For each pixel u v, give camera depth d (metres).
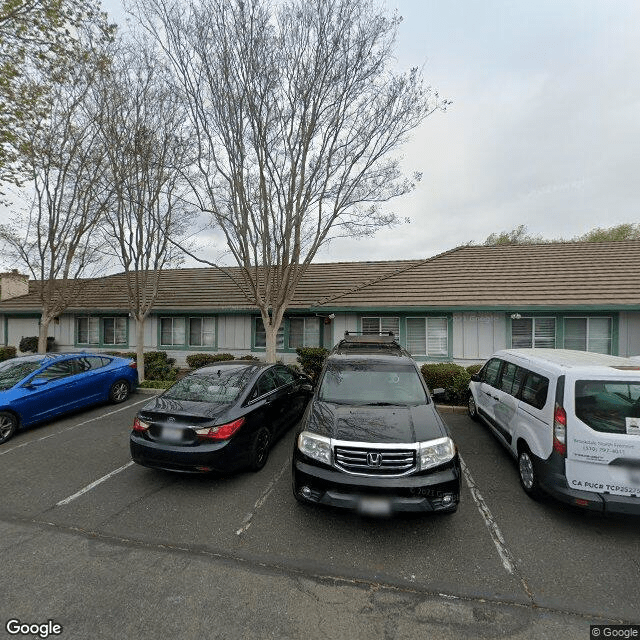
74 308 14.92
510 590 2.92
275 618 2.64
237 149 8.45
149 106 9.61
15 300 17.16
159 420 4.56
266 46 7.90
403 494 3.47
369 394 4.84
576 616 2.67
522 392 4.80
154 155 9.71
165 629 2.54
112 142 9.62
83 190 10.74
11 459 5.59
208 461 4.36
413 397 4.76
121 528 3.77
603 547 3.45
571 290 10.48
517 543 3.51
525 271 11.98
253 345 13.64
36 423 7.04
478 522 3.87
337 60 7.98
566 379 3.86
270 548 3.44
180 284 16.17
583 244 13.45
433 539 3.58
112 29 9.30
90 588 2.91
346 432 3.85
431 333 11.36
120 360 9.39
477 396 7.12
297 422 7.07
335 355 5.89
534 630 2.55
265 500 4.33
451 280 12.05
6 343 16.78
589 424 3.66
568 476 3.71
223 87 8.11
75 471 5.16
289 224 9.18
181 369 14.01
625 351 10.02
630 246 12.69
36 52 8.78
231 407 4.77
